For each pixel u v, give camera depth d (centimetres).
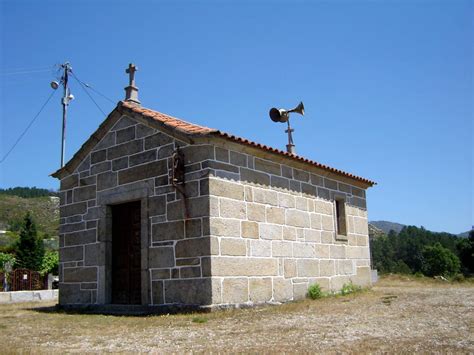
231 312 970
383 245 8019
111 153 1258
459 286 1700
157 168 1138
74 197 1336
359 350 534
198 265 1017
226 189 1069
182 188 1066
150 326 834
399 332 661
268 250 1162
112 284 1213
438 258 6241
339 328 713
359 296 1272
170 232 1079
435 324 725
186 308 1006
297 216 1291
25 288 2108
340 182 1544
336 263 1439
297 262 1259
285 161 1263
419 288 1559
